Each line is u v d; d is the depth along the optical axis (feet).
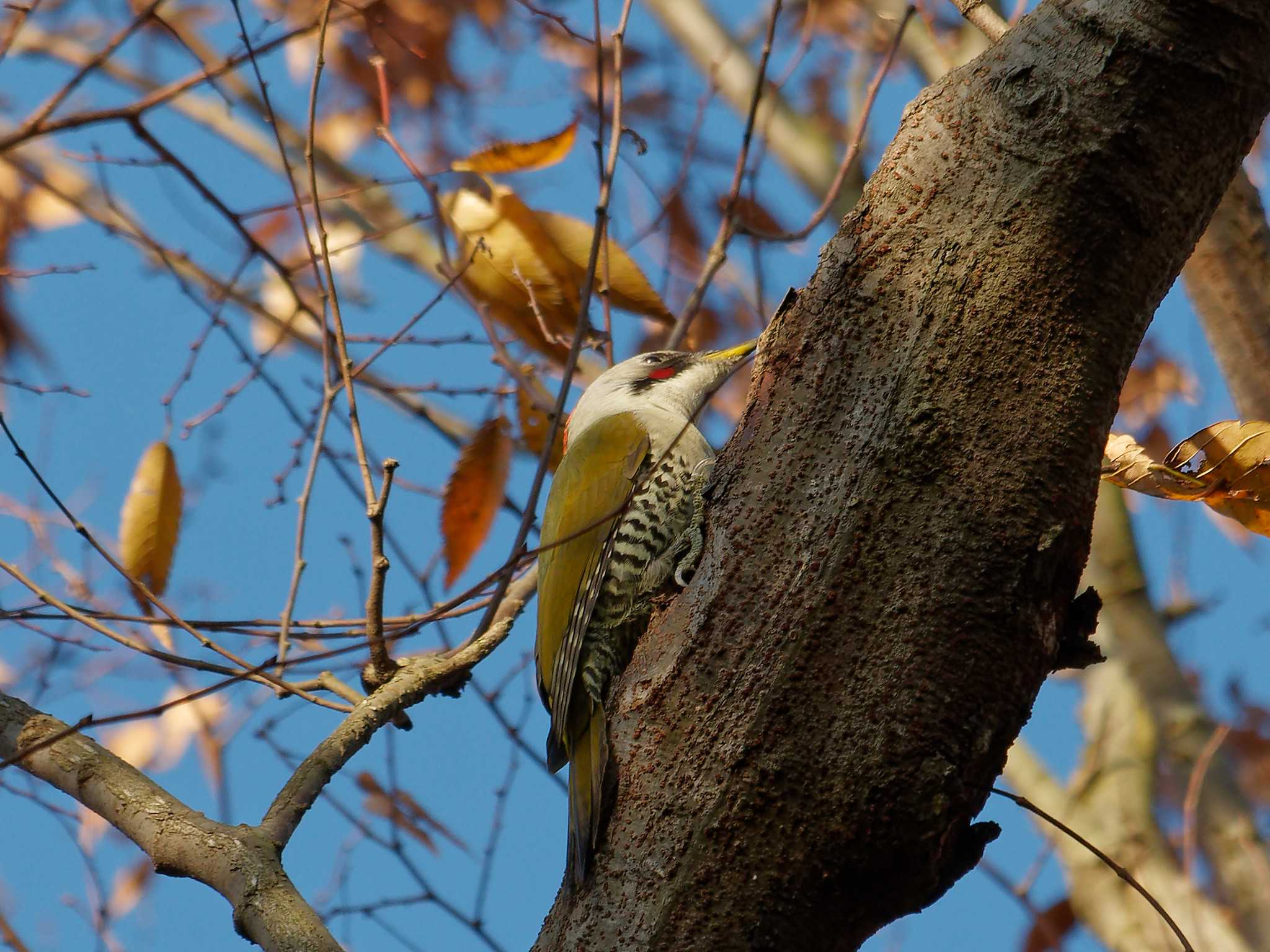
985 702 16.74
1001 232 17.72
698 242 37.76
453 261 31.91
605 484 29.35
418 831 30.55
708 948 16.62
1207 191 17.94
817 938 16.75
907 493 17.25
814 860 16.62
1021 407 17.25
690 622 18.21
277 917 17.31
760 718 17.01
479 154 28.40
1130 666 37.45
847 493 17.51
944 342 17.58
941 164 18.42
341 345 24.48
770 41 29.09
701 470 29.68
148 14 25.93
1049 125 17.74
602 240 27.84
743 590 17.87
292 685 24.08
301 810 19.76
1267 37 17.61
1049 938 33.68
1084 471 17.24
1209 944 32.53
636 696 18.34
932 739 16.60
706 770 17.19
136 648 23.03
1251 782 39.60
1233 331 27.48
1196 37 17.42
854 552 17.21
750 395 19.79
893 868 16.66
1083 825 35.96
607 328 29.45
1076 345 17.39
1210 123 17.61
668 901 16.85
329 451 29.63
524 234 30.04
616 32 26.96
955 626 16.79
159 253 31.86
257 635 26.50
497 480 27.99
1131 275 17.57
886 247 18.44
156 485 27.94
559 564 28.60
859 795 16.56
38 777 20.40
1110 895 34.47
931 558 16.97
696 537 24.76
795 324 19.20
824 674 16.94
